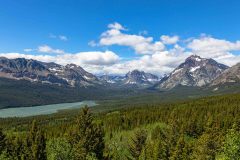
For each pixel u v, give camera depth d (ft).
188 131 507.71
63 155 195.31
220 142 300.40
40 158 230.07
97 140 206.49
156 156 358.64
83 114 210.79
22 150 249.55
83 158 195.83
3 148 262.06
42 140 234.99
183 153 324.80
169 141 378.32
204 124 515.50
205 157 296.10
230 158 126.62
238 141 127.13
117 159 314.35
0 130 271.90
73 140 210.18
